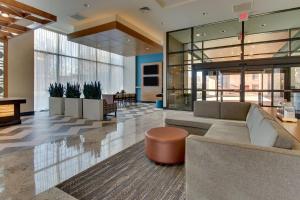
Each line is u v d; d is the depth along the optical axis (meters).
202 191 1.47
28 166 2.60
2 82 6.38
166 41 8.76
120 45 8.91
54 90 7.21
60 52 8.80
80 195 1.93
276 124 1.82
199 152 1.46
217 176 1.40
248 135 2.73
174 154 2.62
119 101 11.51
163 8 6.04
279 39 6.88
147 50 10.07
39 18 4.74
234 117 3.97
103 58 11.66
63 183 2.16
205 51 8.02
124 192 1.99
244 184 1.30
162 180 2.24
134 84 13.85
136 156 3.00
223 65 7.44
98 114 6.04
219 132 2.87
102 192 1.99
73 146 3.47
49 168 2.54
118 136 4.20
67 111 6.71
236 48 7.46
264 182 1.24
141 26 7.78
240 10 6.02
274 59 6.53
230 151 1.34
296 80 6.27
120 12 6.36
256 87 6.88
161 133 2.92
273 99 6.59
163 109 9.20
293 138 1.43
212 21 7.16
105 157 2.95
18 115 5.39
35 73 7.78
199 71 8.02
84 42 8.38
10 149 3.27
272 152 1.22
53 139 3.91
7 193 1.95
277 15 6.46
